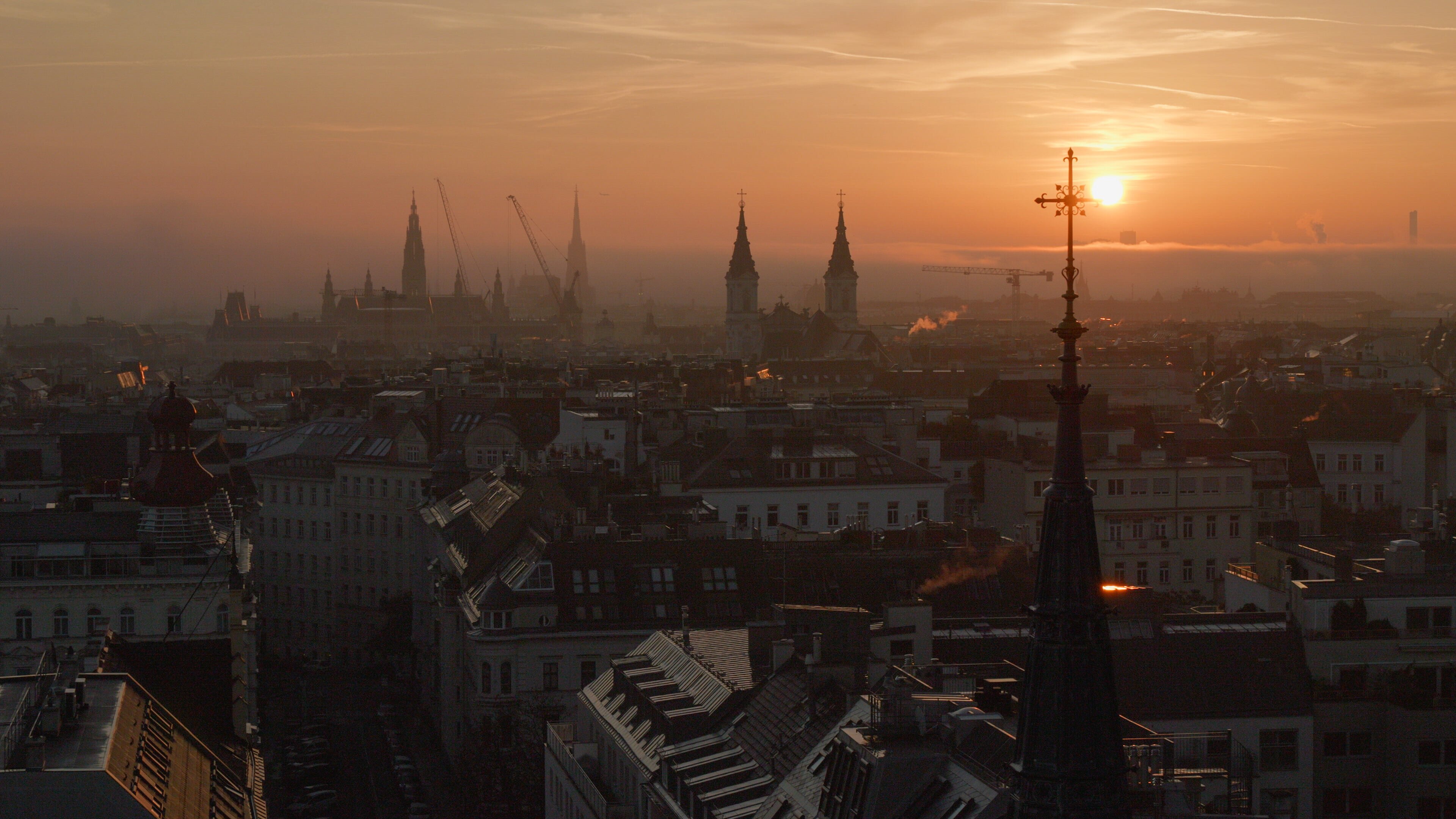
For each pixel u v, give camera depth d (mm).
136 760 86938
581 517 174125
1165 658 107125
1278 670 107062
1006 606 153500
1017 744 54062
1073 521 52906
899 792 77625
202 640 121625
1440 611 109875
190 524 149625
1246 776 100562
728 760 103500
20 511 158875
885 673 98375
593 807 122000
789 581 160250
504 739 155500
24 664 145250
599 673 158625
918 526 171375
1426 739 104875
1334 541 140375
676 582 161875
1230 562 197250
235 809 100438
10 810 77438
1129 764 64812
